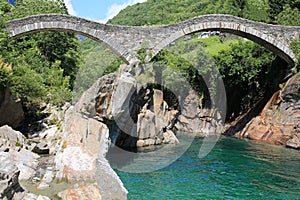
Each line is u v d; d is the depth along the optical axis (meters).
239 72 32.09
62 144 14.09
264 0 51.78
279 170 15.48
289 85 24.39
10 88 17.34
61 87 24.56
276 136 24.41
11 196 8.11
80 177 11.65
